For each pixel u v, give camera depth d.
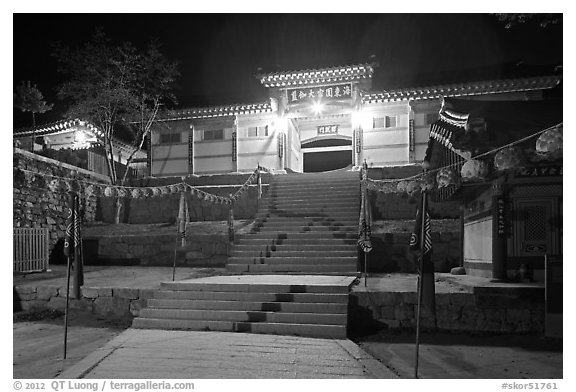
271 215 17.41
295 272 13.37
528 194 9.70
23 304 11.43
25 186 16.59
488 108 10.62
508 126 9.15
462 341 8.59
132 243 17.45
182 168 24.78
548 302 8.51
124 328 9.78
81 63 21.17
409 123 22.12
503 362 7.29
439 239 14.56
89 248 17.86
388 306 9.51
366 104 22.67
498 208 9.80
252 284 10.13
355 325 9.52
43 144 26.00
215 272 14.00
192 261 16.64
